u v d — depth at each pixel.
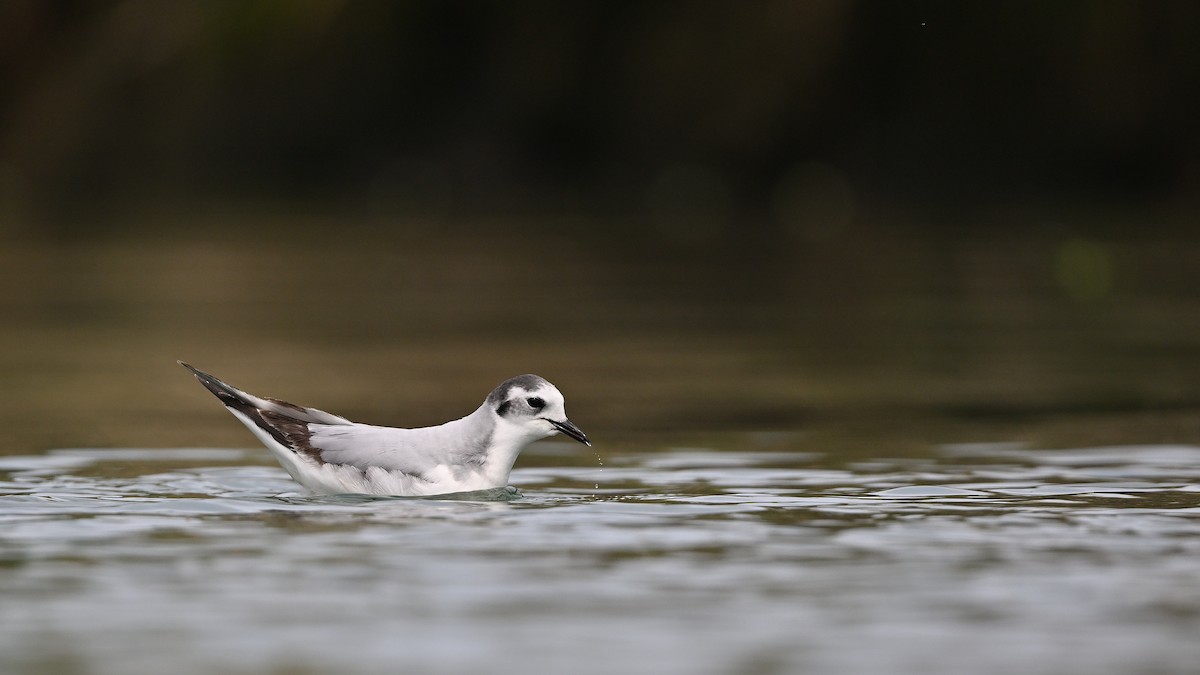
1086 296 23.41
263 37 45.94
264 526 8.82
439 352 18.23
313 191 44.44
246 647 6.31
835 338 19.48
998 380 16.27
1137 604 7.02
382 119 45.47
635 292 24.12
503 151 44.53
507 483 10.38
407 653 6.22
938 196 39.94
